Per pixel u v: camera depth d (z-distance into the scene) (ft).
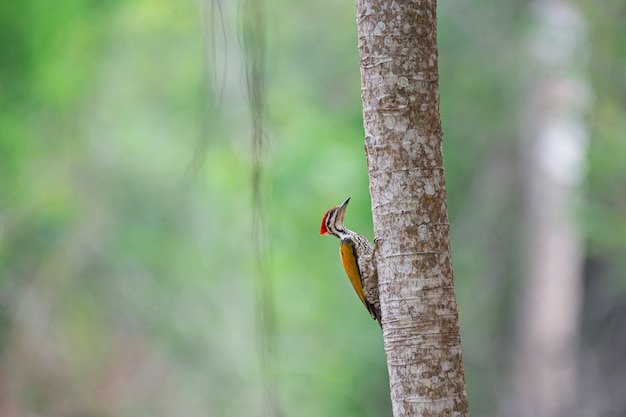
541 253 74.90
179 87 69.36
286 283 70.23
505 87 71.92
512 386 75.72
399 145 20.07
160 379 61.52
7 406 56.90
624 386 69.77
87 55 63.67
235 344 63.21
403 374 19.90
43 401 58.18
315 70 76.59
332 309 72.08
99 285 62.75
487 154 76.59
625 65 53.67
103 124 65.41
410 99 20.11
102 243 63.31
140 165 65.21
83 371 59.82
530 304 75.51
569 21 59.88
